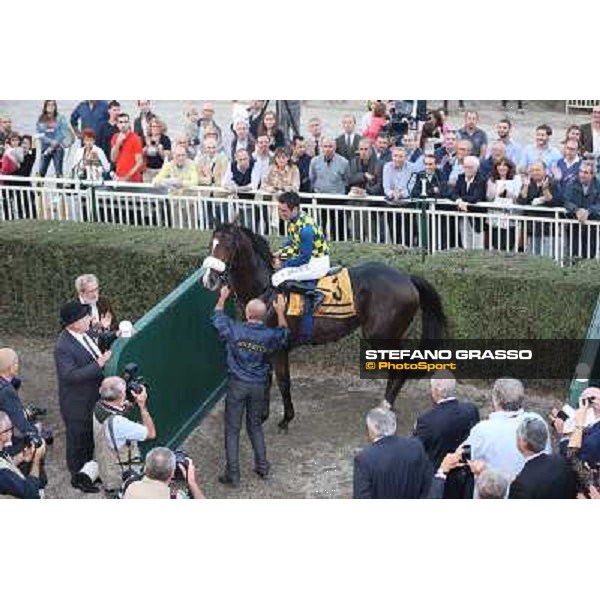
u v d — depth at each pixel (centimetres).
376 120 1499
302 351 1150
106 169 1443
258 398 919
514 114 1916
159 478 762
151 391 933
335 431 1020
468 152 1256
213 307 1053
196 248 1168
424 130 1445
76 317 892
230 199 1286
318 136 1414
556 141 1741
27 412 883
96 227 1244
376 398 1083
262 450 934
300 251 988
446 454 774
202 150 1378
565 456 752
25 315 1241
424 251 1139
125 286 1188
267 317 1001
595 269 1076
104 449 852
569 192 1166
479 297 1078
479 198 1225
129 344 891
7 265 1227
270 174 1291
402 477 719
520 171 1318
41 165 1577
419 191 1245
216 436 1017
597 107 1320
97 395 901
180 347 988
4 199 1392
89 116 1569
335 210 1241
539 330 1070
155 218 1343
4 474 777
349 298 1004
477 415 785
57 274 1210
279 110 1662
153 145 1485
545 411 1048
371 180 1300
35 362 1185
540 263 1095
